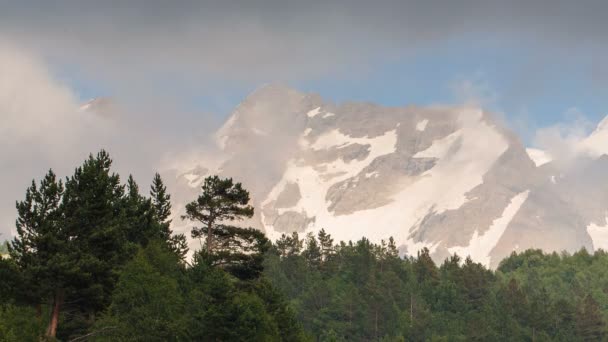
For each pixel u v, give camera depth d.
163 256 108.06
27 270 94.06
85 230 98.56
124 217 107.88
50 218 97.12
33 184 97.88
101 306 98.38
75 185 99.00
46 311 101.38
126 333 93.38
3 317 91.06
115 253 99.31
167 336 95.50
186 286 108.50
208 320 104.19
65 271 93.38
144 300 96.06
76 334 100.56
